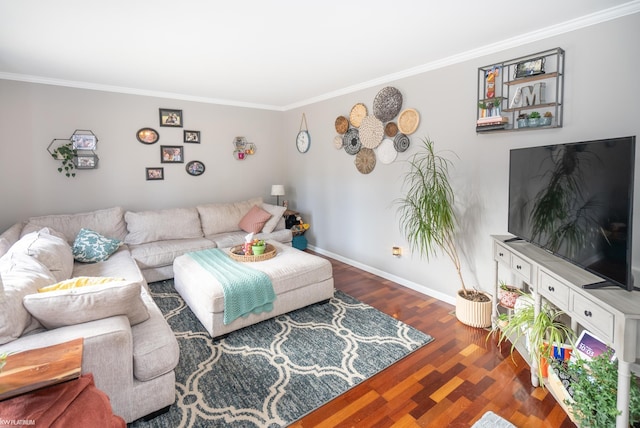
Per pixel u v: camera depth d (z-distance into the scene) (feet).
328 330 8.91
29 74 11.42
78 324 5.42
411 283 11.93
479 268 9.73
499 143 8.95
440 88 10.28
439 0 6.52
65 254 9.07
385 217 12.67
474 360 7.53
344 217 14.69
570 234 5.89
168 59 9.96
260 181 17.63
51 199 12.42
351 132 13.73
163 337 5.92
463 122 9.75
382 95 12.13
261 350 7.97
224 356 7.72
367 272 13.70
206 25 7.59
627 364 4.38
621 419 4.52
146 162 14.25
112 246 11.45
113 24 7.47
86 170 13.01
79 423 3.73
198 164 15.57
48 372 3.77
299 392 6.49
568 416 5.79
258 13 7.02
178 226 13.78
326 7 6.79
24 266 6.59
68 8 6.69
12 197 11.76
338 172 14.73
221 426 5.64
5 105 11.40
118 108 13.44
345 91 13.75
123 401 5.38
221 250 12.03
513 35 8.26
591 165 5.37
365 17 7.24
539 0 6.49
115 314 5.75
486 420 5.75
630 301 4.62
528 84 8.30
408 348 8.01
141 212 13.46
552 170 6.42
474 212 9.69
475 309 8.93
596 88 7.16
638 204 6.58
